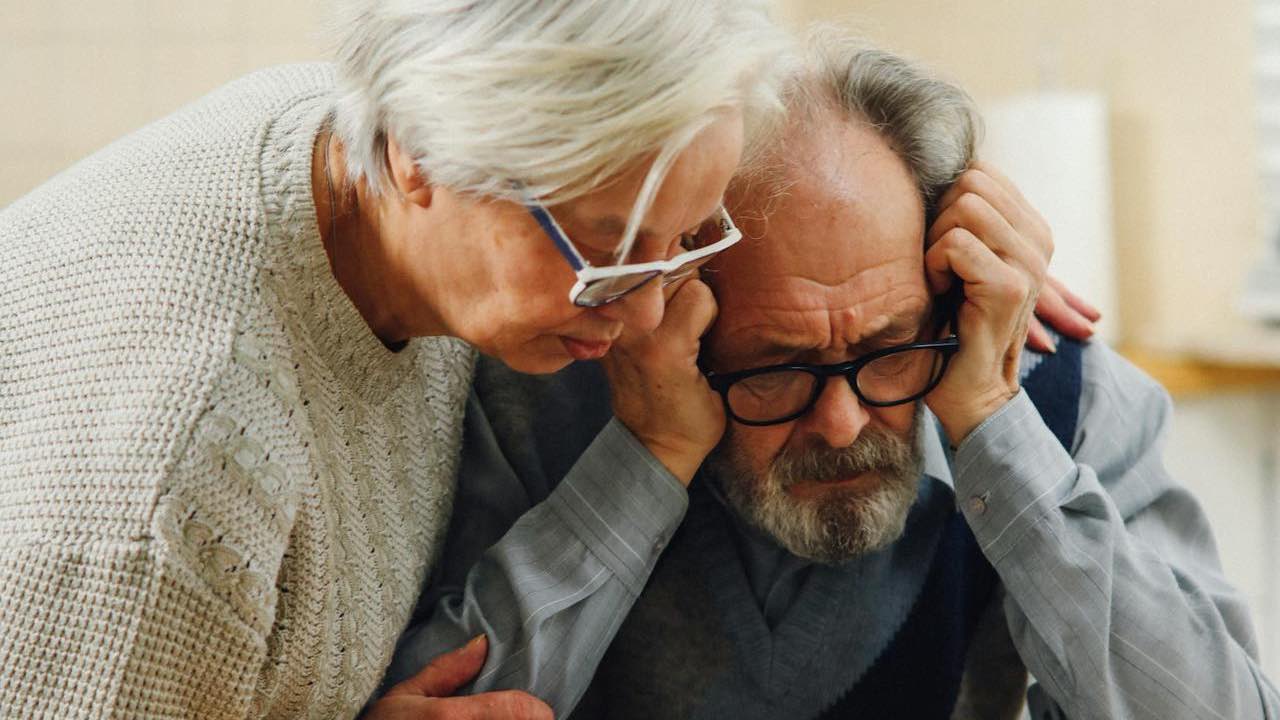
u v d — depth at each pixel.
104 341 0.78
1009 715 1.28
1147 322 2.25
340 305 0.87
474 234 0.76
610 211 0.71
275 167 0.85
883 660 1.17
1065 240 2.10
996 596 1.24
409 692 0.98
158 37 2.14
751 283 0.98
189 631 0.76
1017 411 1.05
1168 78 2.20
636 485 1.04
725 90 0.69
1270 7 2.17
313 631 0.88
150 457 0.75
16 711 0.74
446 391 1.09
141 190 0.84
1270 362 1.94
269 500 0.80
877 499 1.05
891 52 1.04
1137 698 1.05
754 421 1.03
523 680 1.01
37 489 0.75
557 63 0.67
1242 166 2.18
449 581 1.13
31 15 2.13
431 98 0.71
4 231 0.85
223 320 0.80
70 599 0.74
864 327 0.97
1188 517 1.19
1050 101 2.08
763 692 1.16
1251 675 1.08
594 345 0.83
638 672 1.17
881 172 0.98
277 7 2.14
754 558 1.15
